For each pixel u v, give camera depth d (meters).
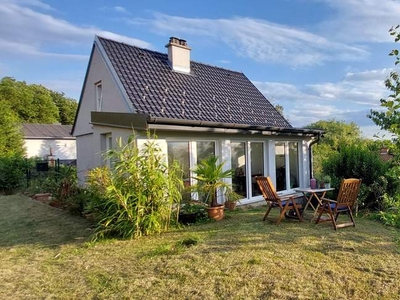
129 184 6.52
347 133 28.12
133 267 4.83
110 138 10.27
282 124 13.13
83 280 4.43
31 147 31.86
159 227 6.64
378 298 3.76
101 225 6.39
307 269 4.59
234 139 10.11
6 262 5.25
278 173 11.55
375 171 9.46
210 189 8.08
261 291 3.94
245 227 7.18
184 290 4.00
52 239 6.57
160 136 8.18
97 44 11.25
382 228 7.14
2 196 13.36
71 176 11.18
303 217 8.33
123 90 9.51
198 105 10.73
